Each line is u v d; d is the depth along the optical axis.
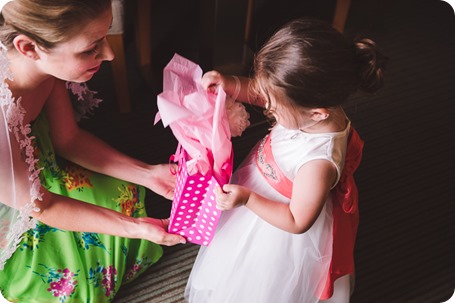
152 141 2.02
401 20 2.62
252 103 1.37
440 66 2.43
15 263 1.43
